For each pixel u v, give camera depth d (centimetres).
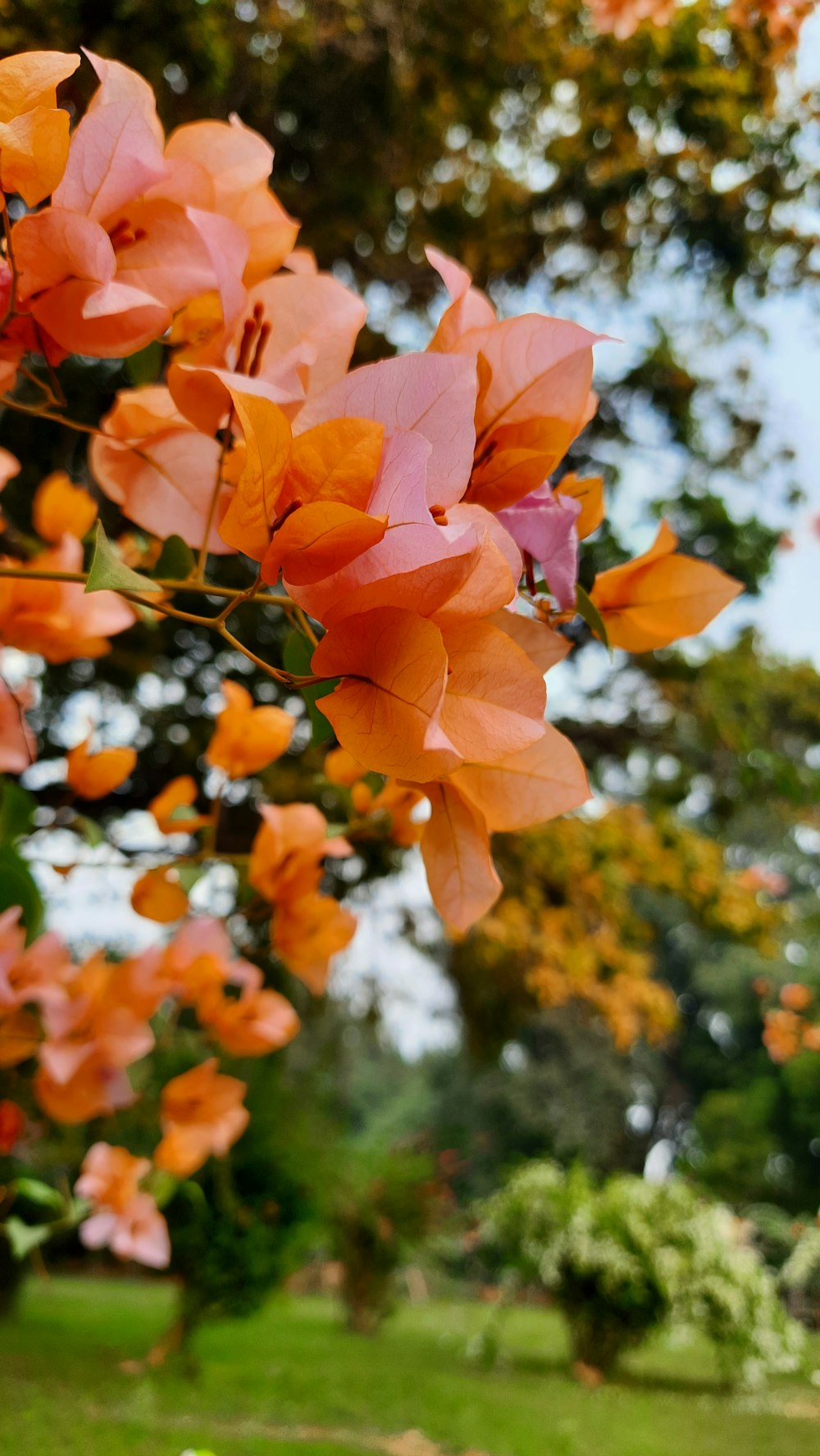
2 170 32
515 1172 423
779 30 185
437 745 26
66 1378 256
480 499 34
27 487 191
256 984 77
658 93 204
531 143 233
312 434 28
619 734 343
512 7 192
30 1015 73
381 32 176
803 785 356
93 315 33
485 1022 336
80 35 124
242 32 155
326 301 39
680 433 298
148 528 43
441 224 236
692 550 320
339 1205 448
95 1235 109
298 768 244
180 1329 306
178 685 260
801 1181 1056
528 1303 696
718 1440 229
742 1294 366
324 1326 504
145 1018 74
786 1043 461
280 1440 201
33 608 56
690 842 368
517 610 34
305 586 29
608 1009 360
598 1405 285
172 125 150
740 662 354
